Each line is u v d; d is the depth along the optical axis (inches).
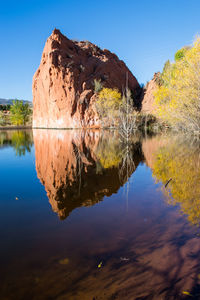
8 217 85.0
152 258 55.8
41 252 58.8
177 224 75.9
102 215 85.8
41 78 1520.7
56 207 96.3
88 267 52.4
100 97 1243.8
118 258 56.0
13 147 385.4
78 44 1754.4
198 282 46.8
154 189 121.0
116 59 1830.7
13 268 51.6
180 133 639.1
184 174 152.9
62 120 1422.2
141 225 75.9
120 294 43.4
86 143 452.8
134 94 1688.0
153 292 43.9
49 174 170.4
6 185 137.8
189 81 446.6
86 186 131.2
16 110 2167.8
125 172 170.1
